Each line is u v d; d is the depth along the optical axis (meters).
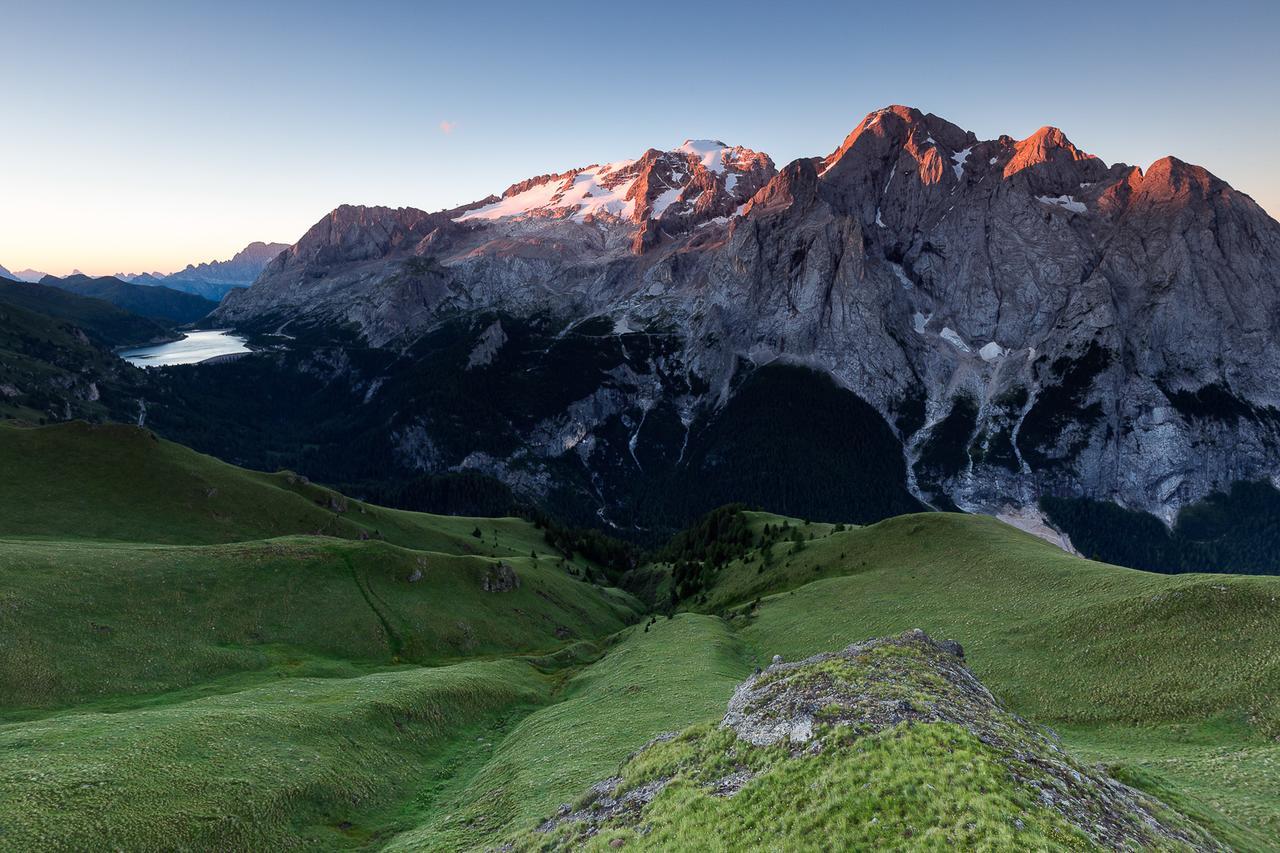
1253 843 28.45
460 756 59.22
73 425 129.12
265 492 138.25
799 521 182.00
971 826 19.12
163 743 45.28
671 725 50.12
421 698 65.56
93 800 37.25
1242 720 46.56
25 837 33.25
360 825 44.59
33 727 47.72
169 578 82.81
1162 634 59.22
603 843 26.09
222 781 42.34
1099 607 68.12
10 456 116.44
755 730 30.47
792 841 21.00
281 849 39.34
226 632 78.94
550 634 119.81
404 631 95.00
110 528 109.38
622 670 79.75
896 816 20.47
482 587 120.12
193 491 127.19
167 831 36.78
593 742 48.94
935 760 22.64
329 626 89.19
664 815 26.12
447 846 37.28
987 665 65.75
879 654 35.50
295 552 101.06
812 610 100.56
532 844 30.31
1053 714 55.12
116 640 68.50
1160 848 21.05
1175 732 47.94
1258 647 52.53
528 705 76.12
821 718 28.23
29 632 63.38
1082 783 23.81
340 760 50.25
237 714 52.66
